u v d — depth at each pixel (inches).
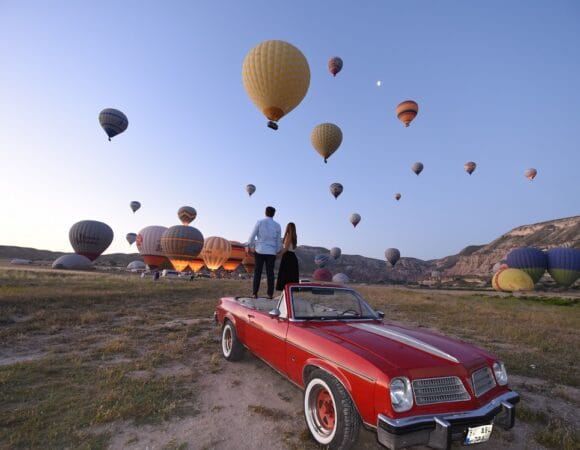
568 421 156.4
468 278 5103.3
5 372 188.7
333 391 114.4
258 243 249.6
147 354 237.9
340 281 3272.6
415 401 99.5
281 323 159.2
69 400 154.2
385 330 141.4
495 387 118.0
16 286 706.2
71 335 296.7
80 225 2691.9
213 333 321.1
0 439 120.8
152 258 2844.5
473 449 128.2
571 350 303.7
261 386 182.9
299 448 120.3
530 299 1278.3
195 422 139.3
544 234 6186.0
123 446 119.3
